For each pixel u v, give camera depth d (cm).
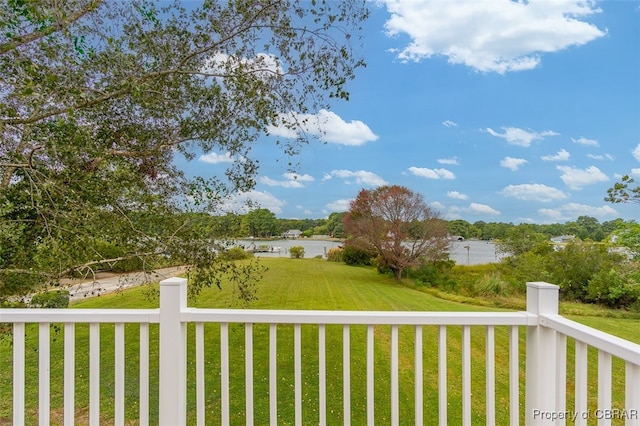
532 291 158
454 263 1506
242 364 443
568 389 372
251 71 319
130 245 313
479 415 346
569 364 437
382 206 1437
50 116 240
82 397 349
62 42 246
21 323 155
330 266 1772
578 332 130
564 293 1179
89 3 249
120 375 153
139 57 294
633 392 108
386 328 602
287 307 795
